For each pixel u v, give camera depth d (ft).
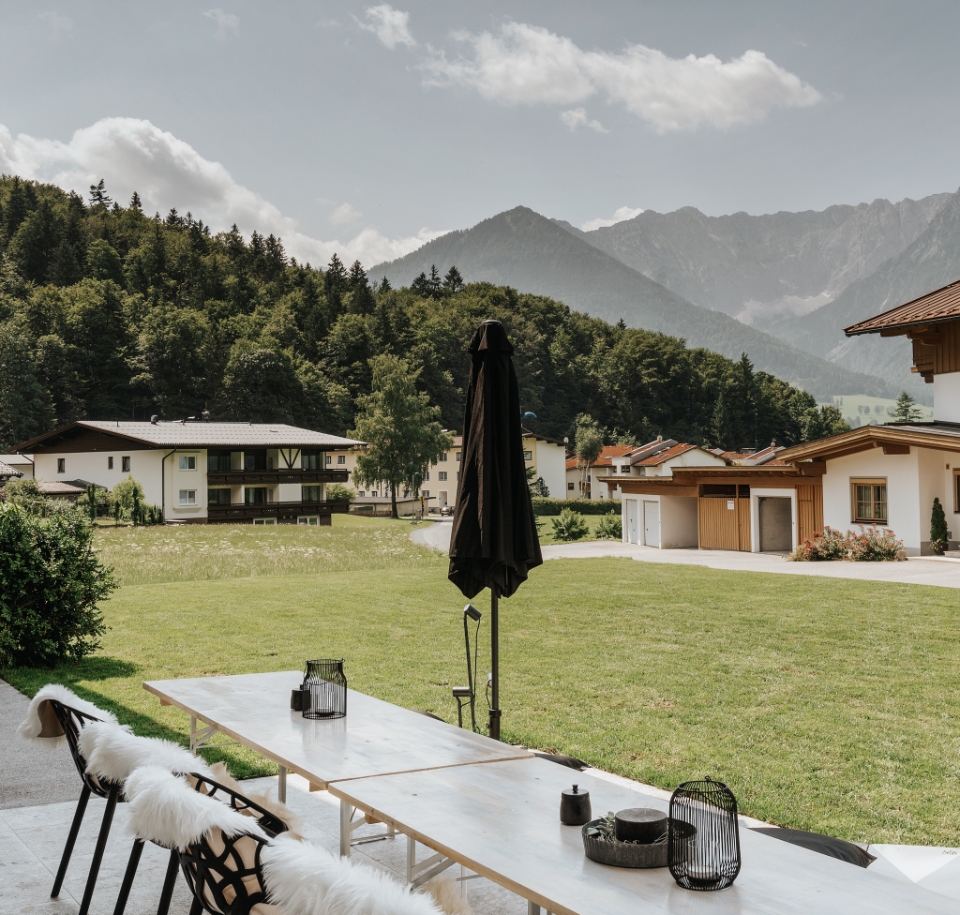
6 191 588.91
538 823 9.90
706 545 107.86
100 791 13.08
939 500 80.89
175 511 184.03
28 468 222.89
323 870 6.86
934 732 24.03
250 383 368.27
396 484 282.56
